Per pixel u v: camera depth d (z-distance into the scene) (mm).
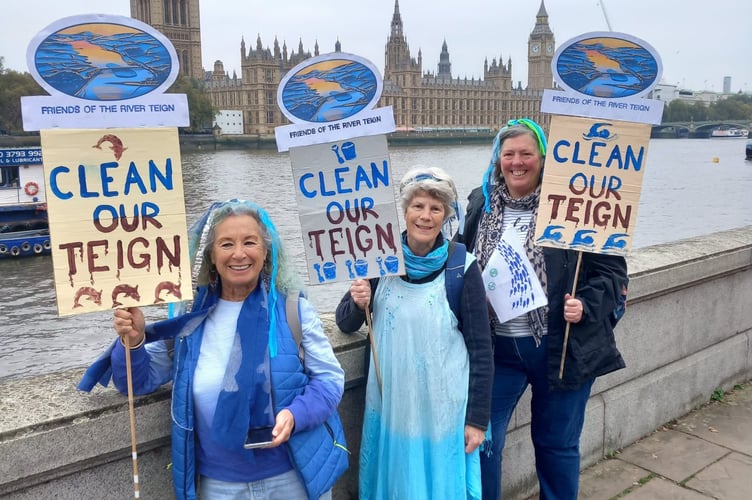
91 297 2135
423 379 2582
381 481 2707
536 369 2963
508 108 166375
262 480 2201
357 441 3148
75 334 22531
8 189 31297
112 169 2129
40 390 2354
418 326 2570
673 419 4844
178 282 2211
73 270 2113
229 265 2180
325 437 2299
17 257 31312
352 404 3084
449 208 2598
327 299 23969
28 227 32188
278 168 88312
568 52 2873
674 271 4516
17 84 82750
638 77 2840
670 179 74125
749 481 4020
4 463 2057
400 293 2641
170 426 2361
